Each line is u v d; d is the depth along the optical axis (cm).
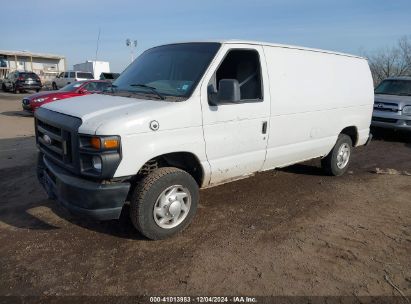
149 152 386
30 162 748
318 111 584
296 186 632
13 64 4409
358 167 779
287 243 431
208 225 470
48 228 452
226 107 448
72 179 385
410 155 918
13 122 1384
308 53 570
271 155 521
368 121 715
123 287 343
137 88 471
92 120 373
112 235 437
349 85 652
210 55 449
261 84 491
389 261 399
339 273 374
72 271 366
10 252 398
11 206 517
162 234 420
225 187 611
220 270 372
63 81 3169
